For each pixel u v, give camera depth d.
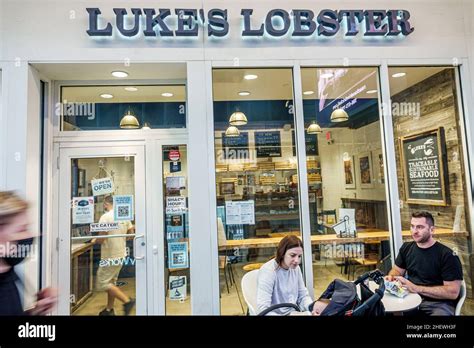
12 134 2.29
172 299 2.67
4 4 2.35
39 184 2.50
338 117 2.63
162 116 2.77
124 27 2.41
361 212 2.80
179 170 2.75
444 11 2.65
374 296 1.67
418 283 2.16
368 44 2.57
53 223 2.60
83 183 2.67
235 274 2.43
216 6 2.48
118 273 2.65
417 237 2.19
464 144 2.66
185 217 2.73
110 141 2.72
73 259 2.62
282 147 2.55
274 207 2.52
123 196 2.71
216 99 2.50
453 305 2.04
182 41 2.43
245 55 2.47
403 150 2.68
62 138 2.66
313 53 2.53
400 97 2.66
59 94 2.68
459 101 2.69
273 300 1.96
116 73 2.58
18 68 2.33
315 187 2.83
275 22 2.54
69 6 2.39
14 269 1.78
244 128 2.52
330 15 2.53
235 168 2.49
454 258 2.08
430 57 2.61
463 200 2.67
